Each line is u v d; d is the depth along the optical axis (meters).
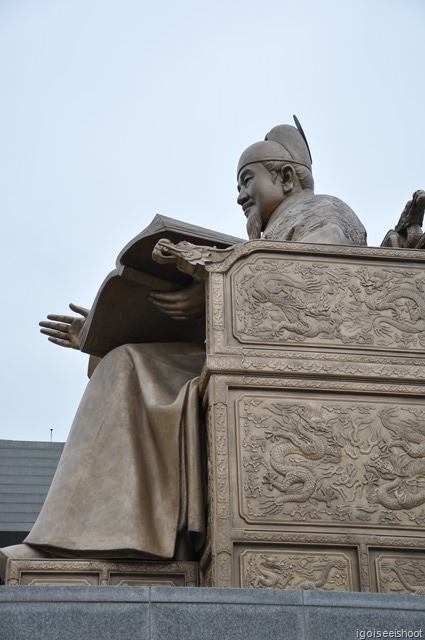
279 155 8.74
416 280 7.51
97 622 5.57
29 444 13.66
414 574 6.64
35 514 13.08
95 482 7.07
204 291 7.68
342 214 8.17
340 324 7.27
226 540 6.55
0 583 7.06
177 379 7.52
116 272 7.73
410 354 7.27
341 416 6.99
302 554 6.61
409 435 7.01
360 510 6.77
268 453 6.82
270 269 7.36
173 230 7.57
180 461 7.01
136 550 6.72
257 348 7.11
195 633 5.59
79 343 8.59
